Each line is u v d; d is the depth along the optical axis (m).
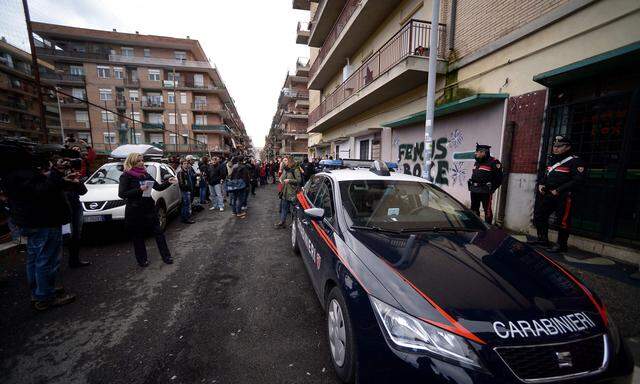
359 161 5.19
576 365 1.33
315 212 2.66
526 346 1.32
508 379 1.26
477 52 6.25
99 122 40.59
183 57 42.97
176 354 2.24
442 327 1.38
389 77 8.12
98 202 4.94
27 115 23.61
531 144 5.08
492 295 1.55
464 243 2.18
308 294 3.26
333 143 18.31
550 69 4.77
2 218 4.77
